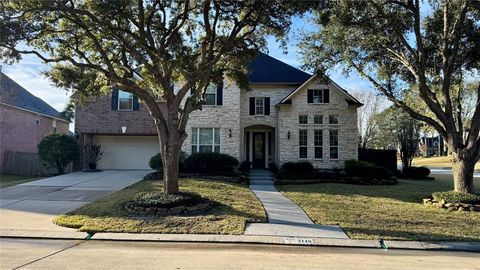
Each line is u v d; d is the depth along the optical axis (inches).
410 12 585.0
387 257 312.8
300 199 585.0
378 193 663.8
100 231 382.0
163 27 495.8
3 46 438.3
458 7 555.2
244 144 982.4
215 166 817.5
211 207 482.9
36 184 697.6
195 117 914.7
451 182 887.1
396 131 1151.6
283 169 888.9
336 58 625.6
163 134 496.4
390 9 575.2
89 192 612.7
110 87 536.7
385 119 1249.4
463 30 560.4
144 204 451.8
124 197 528.4
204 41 496.7
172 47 522.9
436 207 542.3
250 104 976.9
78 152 921.5
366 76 650.8
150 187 619.5
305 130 933.8
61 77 517.3
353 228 407.2
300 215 468.4
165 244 346.0
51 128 1258.0
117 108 951.6
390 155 995.3
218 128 914.7
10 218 434.6
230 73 575.5
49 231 381.4
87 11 445.7
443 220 460.4
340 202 565.3
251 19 490.0
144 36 479.5
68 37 509.7
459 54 595.5
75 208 489.4
